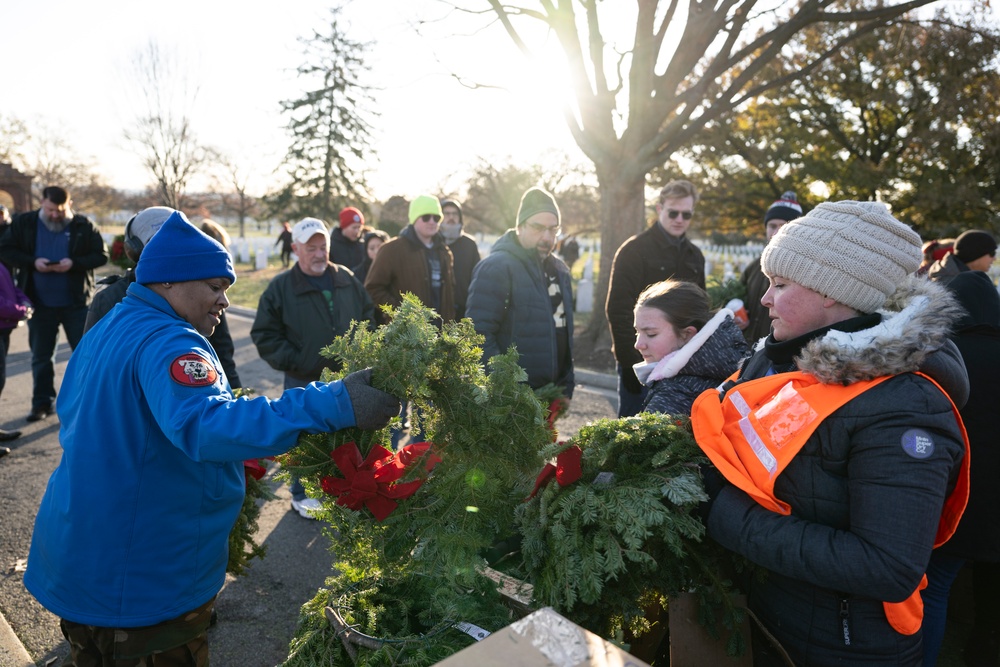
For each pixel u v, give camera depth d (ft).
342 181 127.34
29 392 22.84
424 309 5.97
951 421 4.33
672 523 4.91
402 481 5.64
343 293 13.51
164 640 5.75
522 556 6.04
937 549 7.37
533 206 11.84
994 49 35.70
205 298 6.15
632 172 29.66
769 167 73.00
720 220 83.30
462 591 5.65
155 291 6.06
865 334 4.37
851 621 4.76
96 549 5.52
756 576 5.30
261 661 9.27
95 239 19.99
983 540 7.22
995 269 44.06
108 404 5.59
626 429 5.49
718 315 7.23
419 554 5.65
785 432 4.60
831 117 70.79
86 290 19.98
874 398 4.32
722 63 27.50
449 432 5.77
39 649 9.34
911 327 4.31
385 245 16.72
